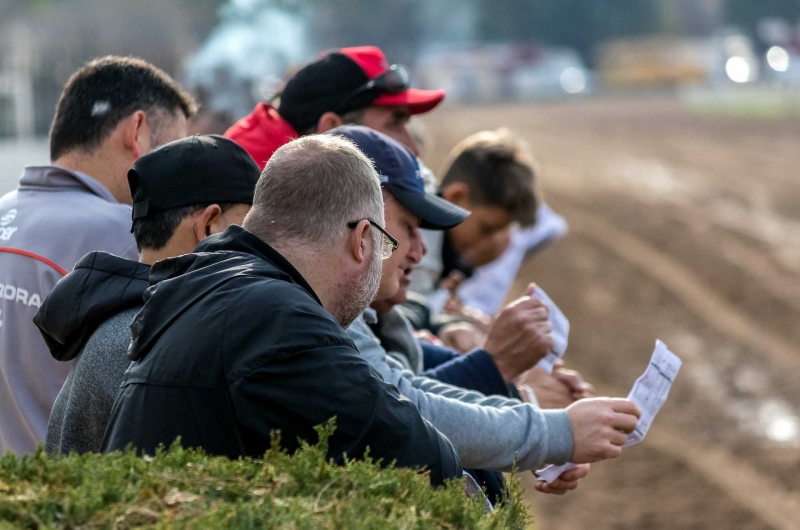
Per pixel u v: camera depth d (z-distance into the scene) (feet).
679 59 452.76
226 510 13.62
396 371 22.12
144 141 25.16
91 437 20.04
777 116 279.28
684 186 175.01
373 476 14.88
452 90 447.42
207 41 170.09
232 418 16.65
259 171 22.08
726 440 69.05
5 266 23.89
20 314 23.62
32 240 23.86
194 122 50.44
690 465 63.67
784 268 120.78
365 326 22.58
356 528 13.48
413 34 524.11
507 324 25.20
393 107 31.12
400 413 16.97
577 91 460.96
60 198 24.50
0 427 24.02
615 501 57.41
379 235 19.16
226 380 16.74
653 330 97.50
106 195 24.91
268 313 16.98
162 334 17.71
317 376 16.56
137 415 17.26
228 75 62.44
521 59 467.11
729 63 454.40
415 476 15.26
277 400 16.43
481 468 21.53
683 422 72.64
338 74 30.50
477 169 38.01
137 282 20.22
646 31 618.85
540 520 53.67
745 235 137.69
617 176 187.42
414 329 34.94
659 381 23.86
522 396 27.32
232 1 175.73
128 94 24.99
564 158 212.64
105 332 20.06
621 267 121.49
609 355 89.45
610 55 477.36
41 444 14.84
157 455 15.08
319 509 14.05
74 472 14.39
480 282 48.06
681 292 111.34
